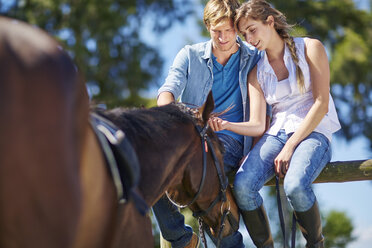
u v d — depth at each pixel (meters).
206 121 2.71
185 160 2.55
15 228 1.41
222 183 2.78
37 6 12.34
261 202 3.04
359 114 13.38
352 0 13.89
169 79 3.28
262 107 3.25
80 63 11.72
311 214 2.91
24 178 1.42
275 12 3.18
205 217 2.83
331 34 13.44
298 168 2.91
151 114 2.49
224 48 3.23
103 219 1.83
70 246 1.49
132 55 12.60
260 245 3.09
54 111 1.50
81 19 12.04
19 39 1.53
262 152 3.10
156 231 10.45
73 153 1.53
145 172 2.29
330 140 3.19
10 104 1.42
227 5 3.18
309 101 3.19
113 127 2.09
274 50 3.21
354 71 12.96
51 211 1.45
